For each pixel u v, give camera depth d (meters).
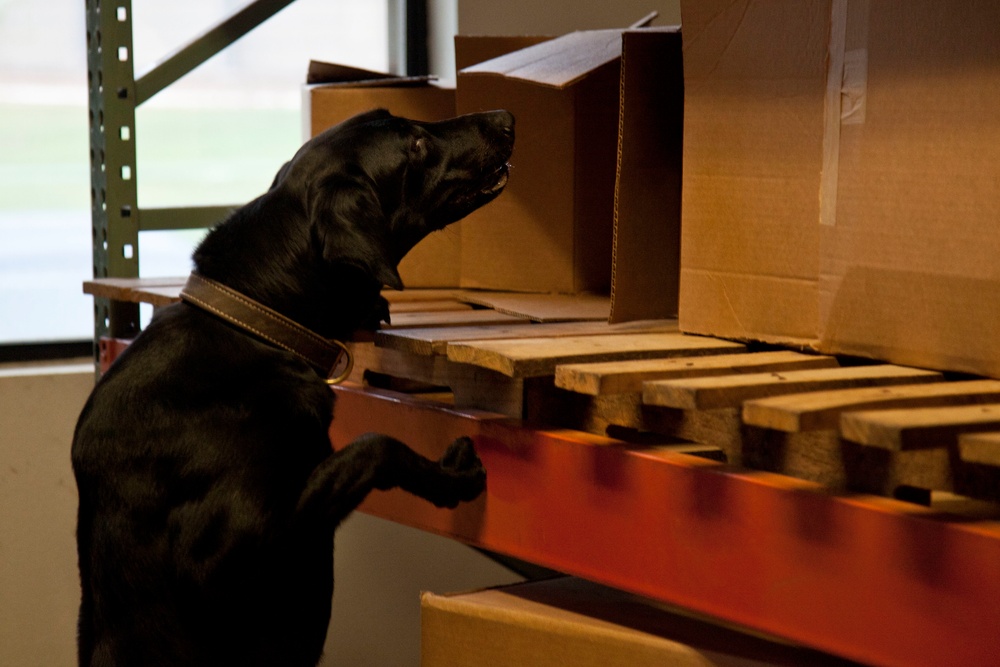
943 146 1.18
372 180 1.47
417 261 2.10
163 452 1.34
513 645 1.42
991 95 1.13
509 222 2.02
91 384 2.51
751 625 1.18
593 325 1.66
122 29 2.22
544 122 1.96
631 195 1.57
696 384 1.16
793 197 1.34
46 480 2.49
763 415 1.08
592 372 1.22
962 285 1.18
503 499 1.46
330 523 1.42
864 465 1.16
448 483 1.43
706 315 1.47
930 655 1.04
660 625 1.39
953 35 1.15
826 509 1.11
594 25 2.65
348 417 1.73
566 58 1.64
